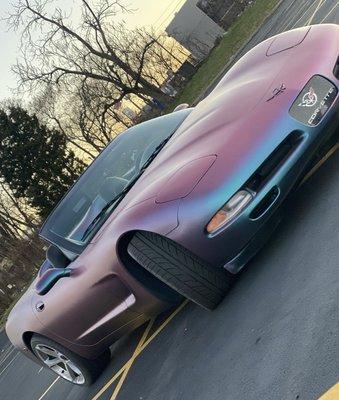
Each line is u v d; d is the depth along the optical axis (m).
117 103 41.09
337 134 3.90
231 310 3.50
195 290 3.58
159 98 38.91
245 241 3.42
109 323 4.35
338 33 3.92
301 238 3.45
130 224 3.58
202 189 3.34
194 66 38.44
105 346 4.70
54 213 4.81
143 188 3.81
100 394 4.73
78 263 4.26
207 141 3.59
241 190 3.32
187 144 3.79
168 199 3.44
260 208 3.39
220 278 3.58
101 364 5.02
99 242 4.01
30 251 28.88
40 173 34.78
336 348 2.39
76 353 4.83
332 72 3.64
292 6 19.52
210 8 40.38
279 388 2.51
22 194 34.94
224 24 40.53
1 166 34.69
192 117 4.31
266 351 2.83
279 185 3.38
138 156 4.66
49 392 6.75
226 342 3.29
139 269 3.91
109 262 3.90
